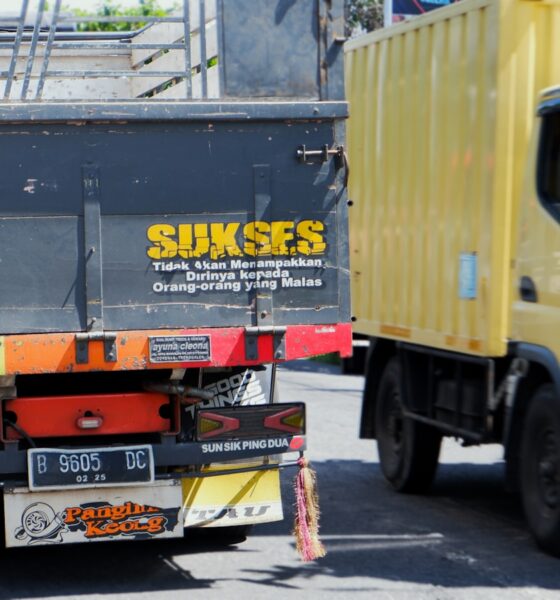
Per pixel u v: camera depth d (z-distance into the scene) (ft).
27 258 20.57
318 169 21.40
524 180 25.68
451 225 28.89
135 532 21.35
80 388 22.58
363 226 35.32
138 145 20.84
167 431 22.15
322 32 21.75
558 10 26.53
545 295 24.38
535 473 24.66
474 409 27.86
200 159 21.04
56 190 20.63
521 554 24.50
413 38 31.53
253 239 21.27
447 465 37.32
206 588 21.77
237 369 23.11
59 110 20.44
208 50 24.12
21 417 21.67
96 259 20.75
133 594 21.42
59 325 20.68
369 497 31.50
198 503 21.90
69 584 22.26
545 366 24.14
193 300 21.11
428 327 30.17
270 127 21.25
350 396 56.85
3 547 25.43
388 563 23.72
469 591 21.40
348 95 36.47
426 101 30.63
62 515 21.09
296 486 21.98
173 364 20.99
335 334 21.56
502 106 26.25
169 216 20.98
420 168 30.96
